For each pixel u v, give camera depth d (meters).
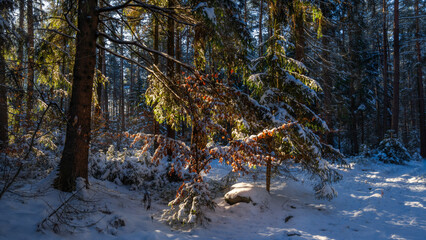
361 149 18.02
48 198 5.41
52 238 4.13
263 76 8.00
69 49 8.12
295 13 8.93
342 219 6.21
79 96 6.36
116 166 8.73
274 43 8.02
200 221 5.63
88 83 6.51
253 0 19.80
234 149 6.11
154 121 16.77
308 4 8.52
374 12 25.80
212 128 6.59
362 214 6.44
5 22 7.06
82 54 6.46
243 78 8.01
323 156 8.15
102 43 9.31
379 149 16.88
